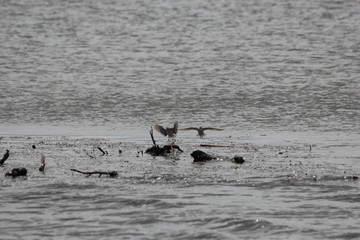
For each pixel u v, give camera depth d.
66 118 44.41
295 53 69.19
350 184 30.05
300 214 27.03
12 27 87.38
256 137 39.44
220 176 31.23
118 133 40.66
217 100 49.00
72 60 65.94
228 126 42.38
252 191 29.38
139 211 27.47
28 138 39.28
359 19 92.62
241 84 54.47
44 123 43.16
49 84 54.62
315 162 33.56
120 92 51.72
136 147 37.03
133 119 44.28
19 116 44.84
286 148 36.62
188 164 33.25
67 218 26.94
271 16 96.00
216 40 78.00
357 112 45.38
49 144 37.69
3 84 54.38
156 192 29.30
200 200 28.44
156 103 48.31
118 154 35.38
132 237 25.36
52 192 29.41
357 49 71.06
